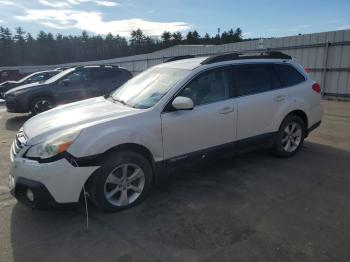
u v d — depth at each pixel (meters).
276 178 4.46
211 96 4.22
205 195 3.96
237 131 4.48
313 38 13.67
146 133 3.61
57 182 3.13
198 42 90.75
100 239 3.07
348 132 7.14
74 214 3.55
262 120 4.75
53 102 9.94
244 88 4.57
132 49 96.56
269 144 5.00
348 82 12.65
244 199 3.82
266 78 4.87
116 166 3.43
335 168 4.83
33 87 9.79
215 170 4.79
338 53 12.82
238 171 4.74
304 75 5.41
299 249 2.83
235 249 2.86
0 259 2.79
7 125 8.94
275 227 3.19
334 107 10.95
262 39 15.93
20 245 2.99
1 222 3.40
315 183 4.27
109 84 10.62
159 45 94.94
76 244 3.00
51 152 3.13
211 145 4.24
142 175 3.67
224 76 4.39
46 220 3.44
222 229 3.18
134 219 3.42
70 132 3.27
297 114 5.33
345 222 3.27
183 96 3.95
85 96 10.29
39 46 93.19
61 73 10.64
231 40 81.38
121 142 3.42
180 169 4.05
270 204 3.69
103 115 3.67
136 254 2.83
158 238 3.06
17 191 3.30
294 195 3.91
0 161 5.43
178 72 4.25
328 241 2.95
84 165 3.23
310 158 5.30
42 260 2.78
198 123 4.03
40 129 3.49
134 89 4.53
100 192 3.38
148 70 4.95
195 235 3.09
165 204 3.74
